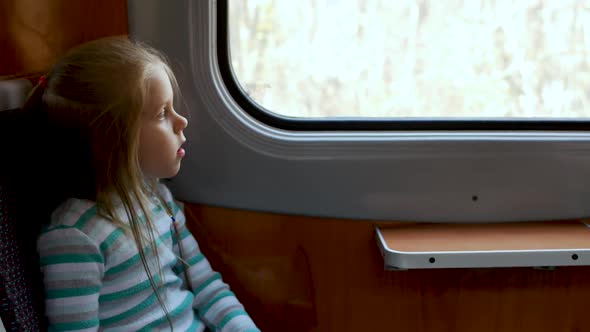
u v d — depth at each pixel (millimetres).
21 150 928
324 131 1263
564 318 1352
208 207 1267
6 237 829
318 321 1330
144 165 994
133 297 993
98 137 946
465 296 1333
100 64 935
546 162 1289
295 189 1258
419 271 1316
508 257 1174
